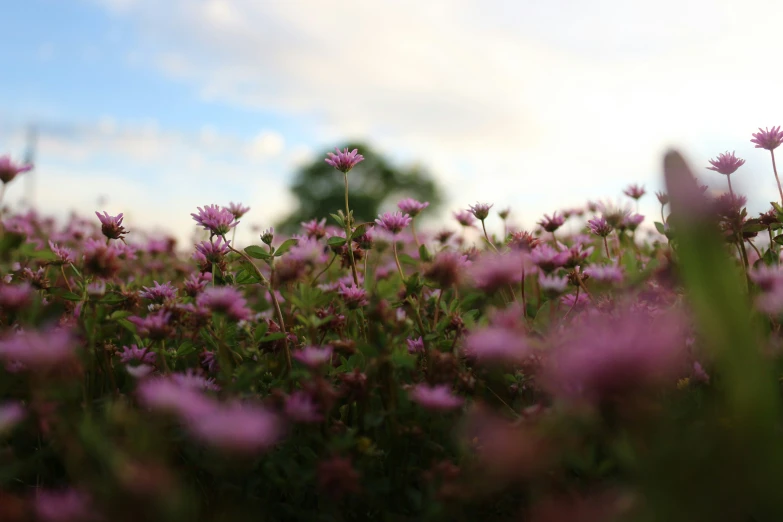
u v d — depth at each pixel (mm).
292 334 381
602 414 261
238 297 343
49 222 795
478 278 356
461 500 286
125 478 260
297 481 296
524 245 395
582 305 395
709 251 248
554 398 305
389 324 347
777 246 417
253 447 275
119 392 355
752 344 241
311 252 362
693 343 321
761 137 396
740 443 234
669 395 309
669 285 384
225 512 289
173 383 328
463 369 342
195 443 300
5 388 326
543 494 282
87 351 338
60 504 266
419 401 310
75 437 295
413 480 318
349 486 285
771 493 231
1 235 420
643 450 256
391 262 552
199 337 382
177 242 630
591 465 288
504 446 272
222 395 327
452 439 314
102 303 366
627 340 245
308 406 304
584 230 602
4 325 367
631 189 517
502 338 321
